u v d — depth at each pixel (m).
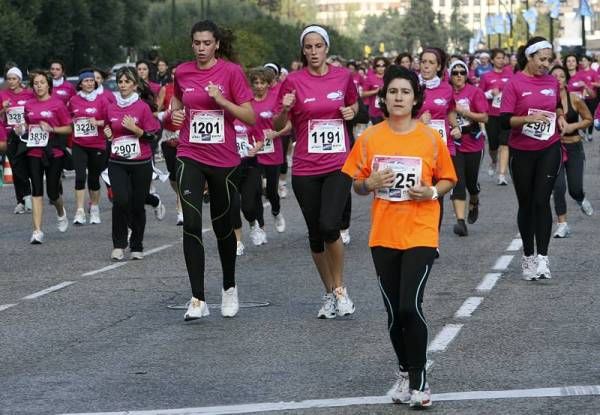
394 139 13.26
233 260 18.41
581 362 14.68
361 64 81.69
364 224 30.67
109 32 113.56
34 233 28.23
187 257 18.12
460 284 20.72
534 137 20.67
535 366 14.52
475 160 27.77
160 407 13.09
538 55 20.73
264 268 23.30
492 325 17.11
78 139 31.75
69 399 13.56
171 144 29.19
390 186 13.17
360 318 17.94
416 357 12.75
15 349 16.50
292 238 28.02
